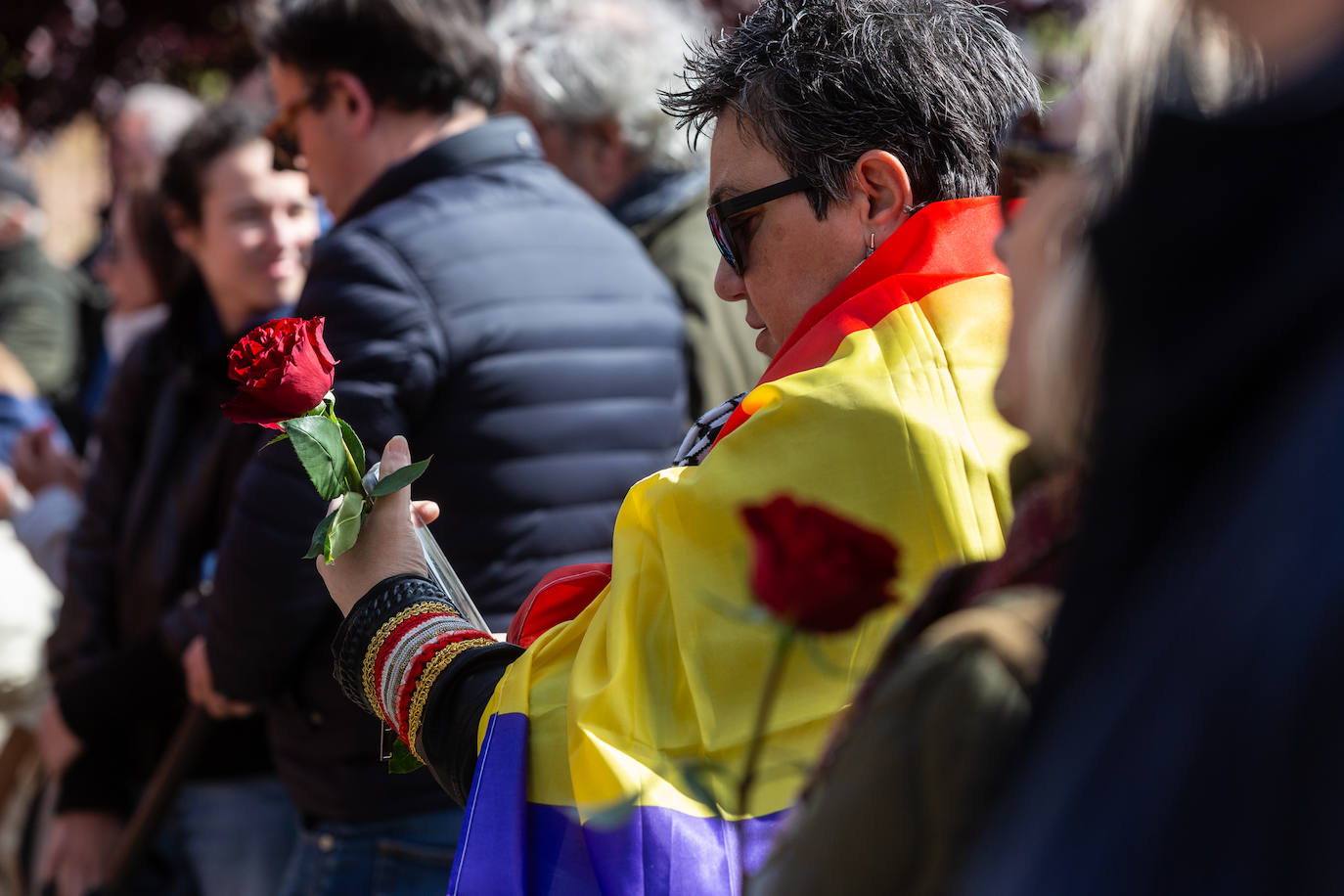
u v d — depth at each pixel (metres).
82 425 6.57
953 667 1.16
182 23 9.67
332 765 3.18
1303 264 0.87
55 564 4.63
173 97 5.91
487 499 3.11
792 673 1.91
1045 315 1.15
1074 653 0.99
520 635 2.33
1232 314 0.90
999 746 1.12
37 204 6.75
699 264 4.13
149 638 3.88
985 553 1.93
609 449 3.27
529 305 3.17
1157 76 1.05
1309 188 0.88
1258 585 0.84
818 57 2.11
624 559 2.04
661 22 4.45
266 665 3.15
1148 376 0.94
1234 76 1.02
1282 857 0.80
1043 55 6.87
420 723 2.08
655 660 1.97
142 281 5.90
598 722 1.91
